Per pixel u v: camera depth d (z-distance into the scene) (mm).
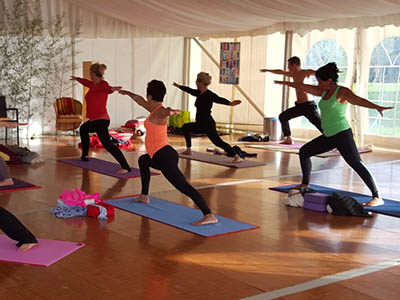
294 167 8031
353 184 6781
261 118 12180
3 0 10664
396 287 3389
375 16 9266
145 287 3285
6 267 3553
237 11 9438
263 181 6867
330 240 4387
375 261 3893
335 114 5484
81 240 4219
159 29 12203
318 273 3613
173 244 4176
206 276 3506
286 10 8969
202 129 8164
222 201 5695
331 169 7941
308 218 5070
